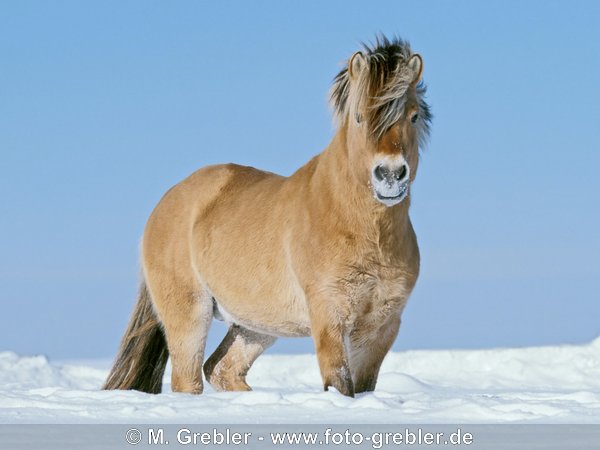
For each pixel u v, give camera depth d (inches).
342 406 504.7
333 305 560.4
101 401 547.2
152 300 722.8
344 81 573.0
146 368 739.4
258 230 622.8
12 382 956.6
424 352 1149.7
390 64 531.2
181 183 730.2
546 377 1059.9
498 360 1116.5
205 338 693.9
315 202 575.2
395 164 514.9
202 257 668.1
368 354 595.5
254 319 636.7
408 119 532.4
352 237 553.9
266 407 503.8
